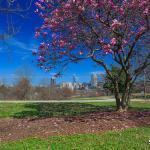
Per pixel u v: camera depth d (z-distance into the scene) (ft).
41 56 50.62
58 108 66.90
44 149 30.94
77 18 47.65
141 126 40.75
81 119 44.91
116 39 47.88
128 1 46.37
